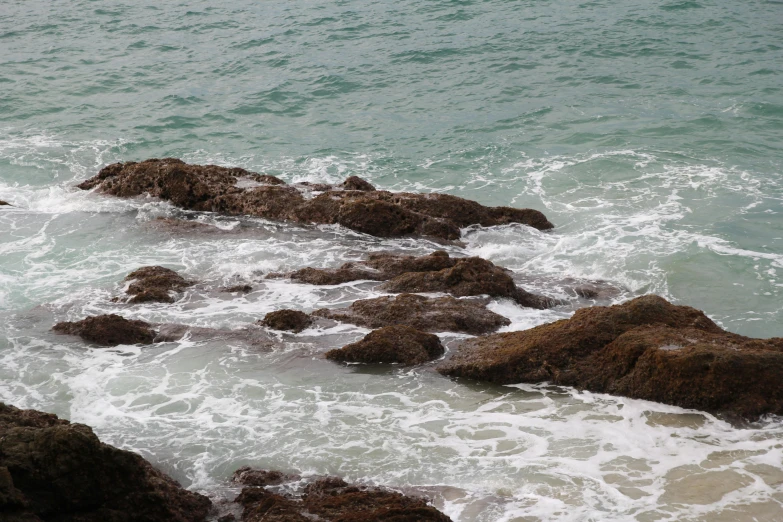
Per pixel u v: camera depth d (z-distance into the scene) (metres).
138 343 14.52
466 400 12.77
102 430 12.04
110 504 9.63
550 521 9.84
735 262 17.56
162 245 18.92
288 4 41.12
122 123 27.47
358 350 13.84
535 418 12.21
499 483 10.65
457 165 23.67
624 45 33.19
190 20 38.97
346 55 33.59
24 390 13.05
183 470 11.20
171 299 16.11
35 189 22.41
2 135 26.31
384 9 39.62
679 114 26.27
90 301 16.11
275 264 17.78
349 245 18.89
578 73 30.52
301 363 13.84
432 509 9.49
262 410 12.54
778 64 30.20
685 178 21.86
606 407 12.45
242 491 10.47
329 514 9.67
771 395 12.07
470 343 14.22
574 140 24.91
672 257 17.83
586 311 14.27
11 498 8.95
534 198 21.33
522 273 17.50
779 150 23.34
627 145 24.22
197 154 25.06
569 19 36.81
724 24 35.19
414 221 19.50
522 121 26.59
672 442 11.47
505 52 33.06
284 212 20.34
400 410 12.52
